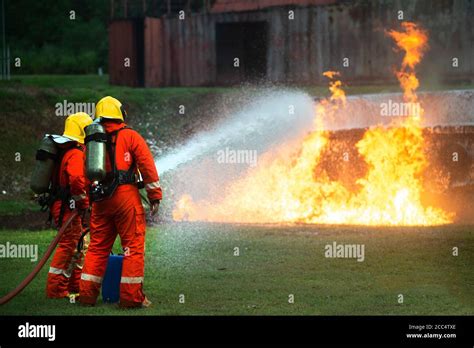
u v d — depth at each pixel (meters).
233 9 71.44
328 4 65.31
